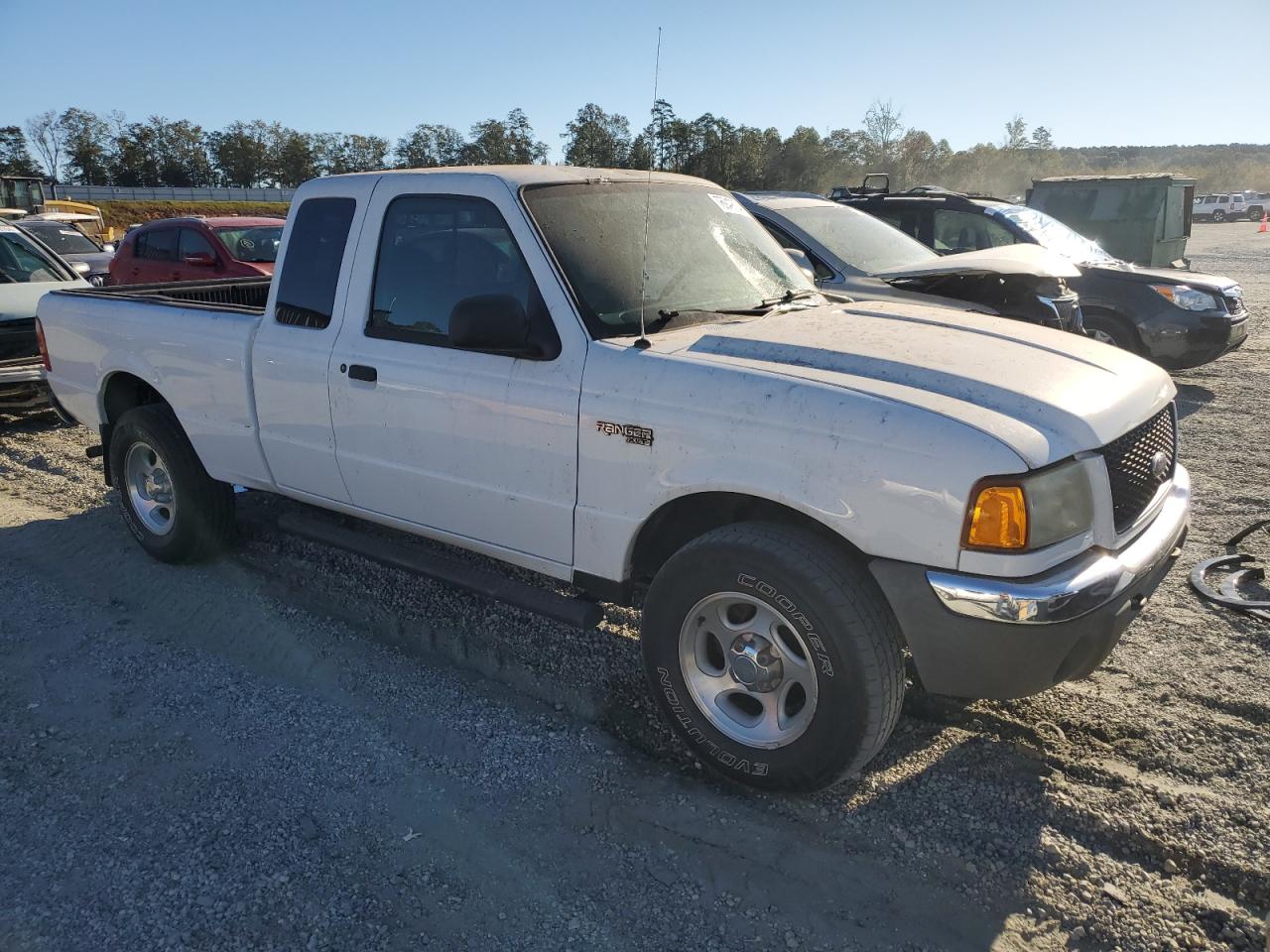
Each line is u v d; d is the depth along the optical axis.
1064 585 2.68
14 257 8.86
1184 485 3.47
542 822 3.02
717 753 3.16
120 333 5.02
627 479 3.22
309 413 4.17
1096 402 2.97
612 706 3.69
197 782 3.21
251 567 4.98
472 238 3.66
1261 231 42.00
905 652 3.24
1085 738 3.43
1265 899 2.66
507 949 2.52
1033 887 2.72
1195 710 3.59
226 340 4.46
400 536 5.12
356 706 3.69
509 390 3.47
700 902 2.68
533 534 3.58
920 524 2.70
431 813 3.06
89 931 2.57
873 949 2.52
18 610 4.50
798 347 3.22
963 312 3.93
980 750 3.36
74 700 3.72
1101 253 10.08
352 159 118.50
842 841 2.92
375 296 3.95
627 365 3.22
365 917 2.62
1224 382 9.58
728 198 4.45
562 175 3.85
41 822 3.00
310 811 3.06
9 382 7.67
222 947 2.51
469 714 3.63
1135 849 2.87
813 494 2.84
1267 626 4.23
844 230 7.71
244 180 121.62
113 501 6.09
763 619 3.03
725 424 2.98
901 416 2.75
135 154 116.00
